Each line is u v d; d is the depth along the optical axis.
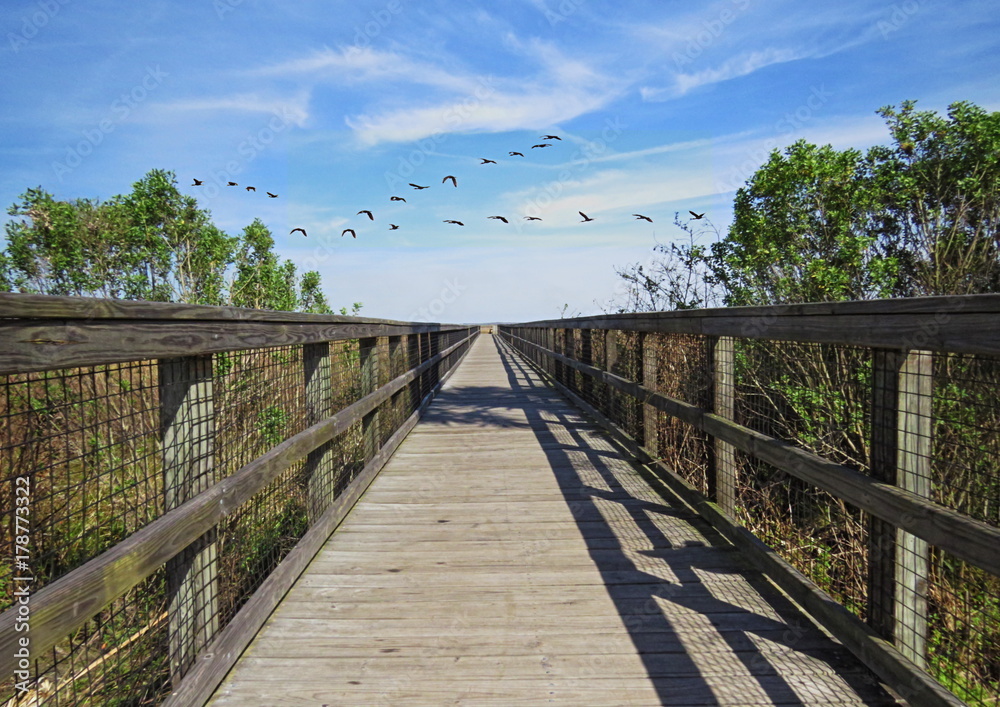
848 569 3.24
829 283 6.67
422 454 5.21
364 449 4.42
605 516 3.46
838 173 7.21
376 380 4.63
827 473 1.98
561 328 9.10
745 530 2.83
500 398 9.06
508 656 2.01
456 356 16.38
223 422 2.52
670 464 4.46
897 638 1.75
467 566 2.78
